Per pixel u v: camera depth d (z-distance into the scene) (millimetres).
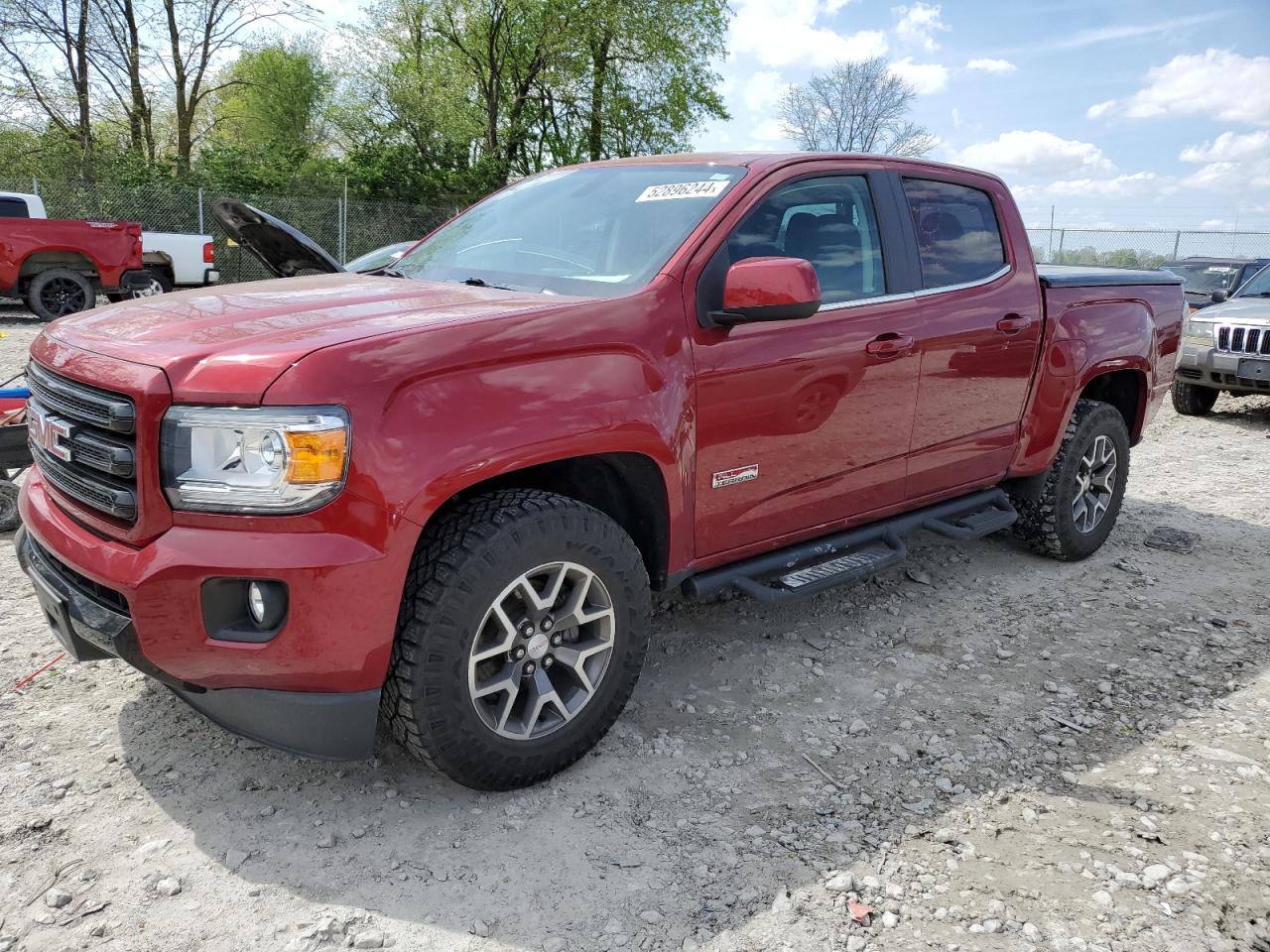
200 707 2537
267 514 2283
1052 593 4609
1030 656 3904
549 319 2688
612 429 2756
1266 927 2342
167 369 2336
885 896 2420
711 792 2863
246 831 2584
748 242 3270
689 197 3367
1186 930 2320
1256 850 2639
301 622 2316
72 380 2582
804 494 3508
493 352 2541
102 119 28578
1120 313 4875
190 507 2314
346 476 2295
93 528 2525
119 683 3322
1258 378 8828
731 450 3189
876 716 3369
